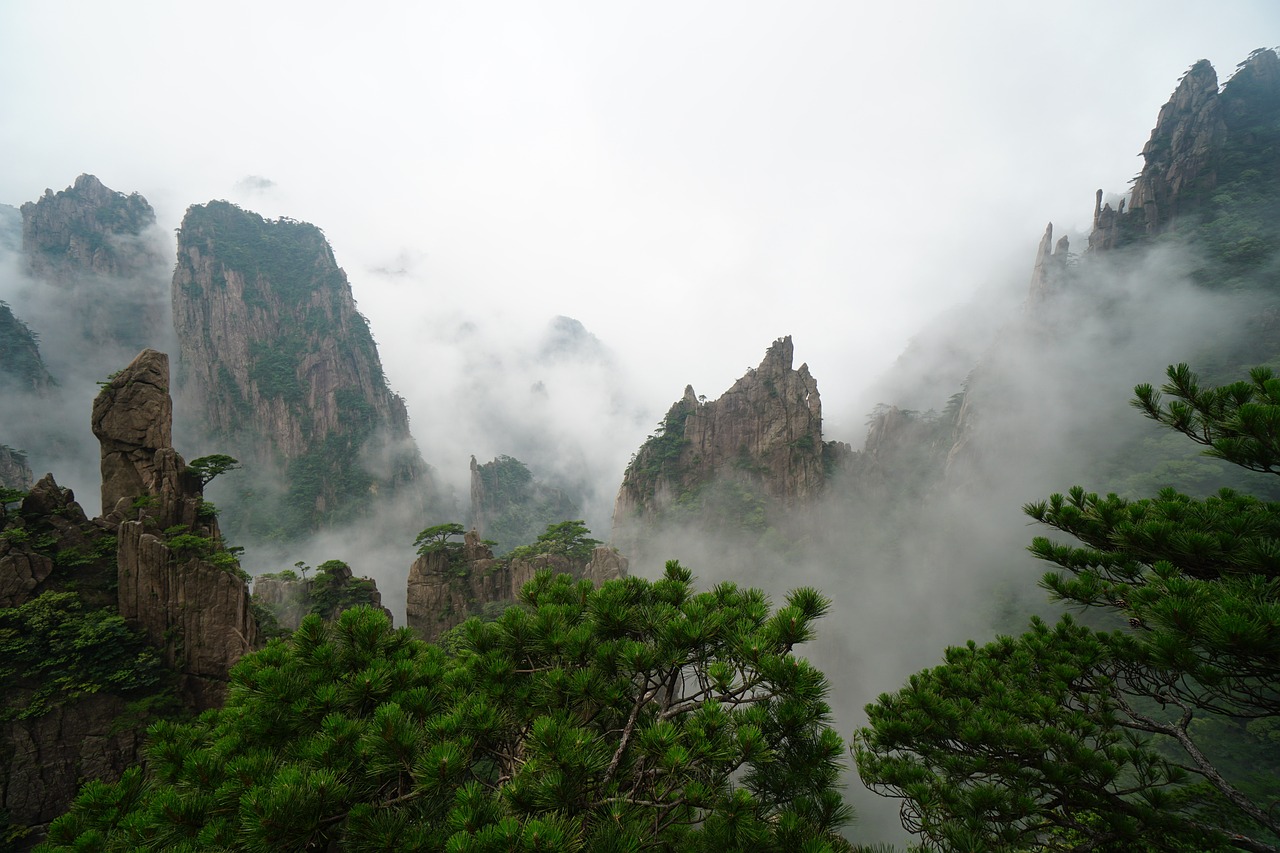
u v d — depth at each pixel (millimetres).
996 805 8195
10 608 27906
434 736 5258
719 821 4945
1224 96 119812
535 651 6488
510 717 5980
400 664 6273
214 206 166375
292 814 4332
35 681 27234
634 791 5477
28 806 25344
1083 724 9086
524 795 4562
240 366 150625
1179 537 7238
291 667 6246
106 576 31531
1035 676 10117
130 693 28891
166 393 37312
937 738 9133
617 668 5836
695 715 5195
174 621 30781
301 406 151000
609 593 6516
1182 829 7613
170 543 32125
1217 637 5730
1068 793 8422
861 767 10047
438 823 4945
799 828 4852
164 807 4914
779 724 5168
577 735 4883
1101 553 9438
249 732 5973
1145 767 8945
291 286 167750
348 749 5188
